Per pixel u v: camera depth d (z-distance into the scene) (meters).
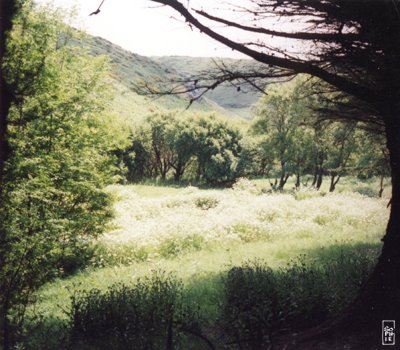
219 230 16.64
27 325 6.54
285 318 6.07
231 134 63.22
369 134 9.98
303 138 39.19
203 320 6.82
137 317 5.91
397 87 5.05
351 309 5.44
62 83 14.39
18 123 12.05
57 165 13.48
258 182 55.31
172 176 70.25
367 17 4.72
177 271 10.96
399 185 5.18
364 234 15.39
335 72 5.67
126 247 15.25
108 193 16.92
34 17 13.22
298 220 19.17
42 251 9.59
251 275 6.78
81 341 6.06
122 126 17.94
